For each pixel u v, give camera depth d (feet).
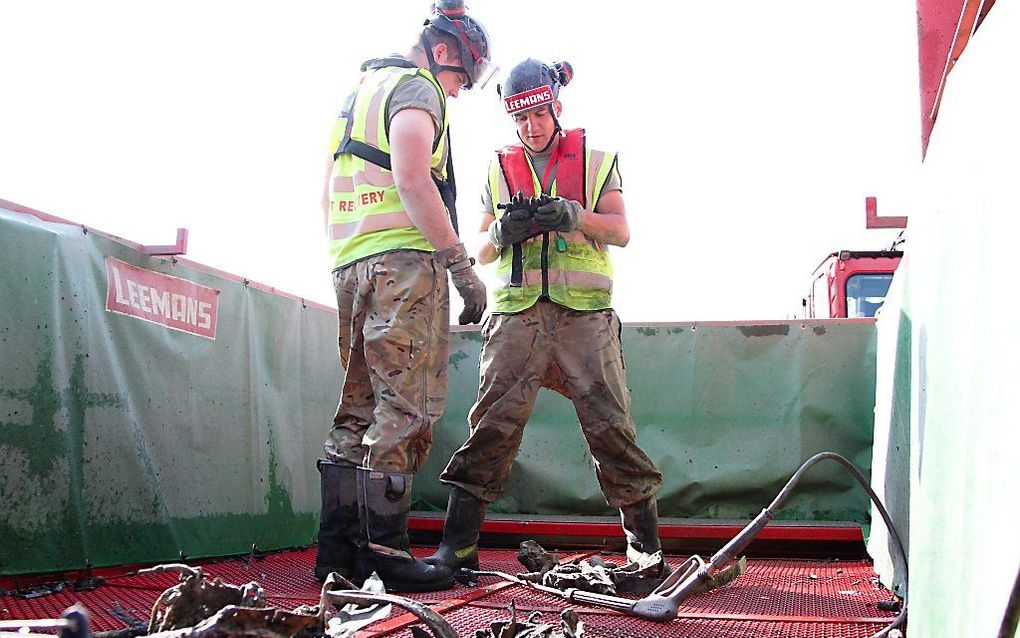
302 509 14.07
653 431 15.67
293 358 14.11
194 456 11.55
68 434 9.52
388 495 8.70
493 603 8.13
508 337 10.56
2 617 7.16
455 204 9.92
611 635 6.81
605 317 10.55
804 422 15.25
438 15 9.71
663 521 14.90
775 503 7.85
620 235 10.69
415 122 8.78
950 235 4.91
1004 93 3.73
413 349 8.85
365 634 6.25
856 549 13.97
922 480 5.34
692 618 7.60
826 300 25.59
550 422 15.98
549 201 10.21
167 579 9.64
